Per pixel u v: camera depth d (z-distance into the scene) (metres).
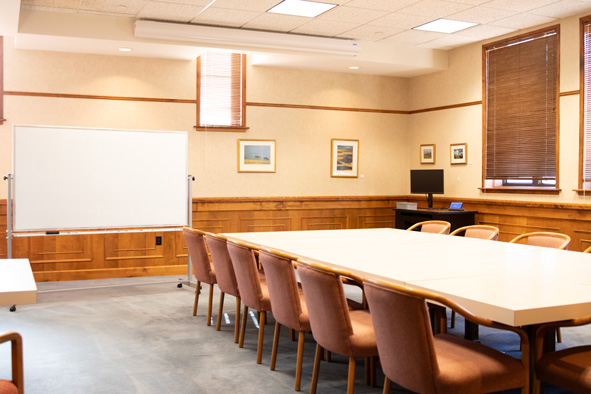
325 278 2.80
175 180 6.43
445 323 3.23
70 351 4.10
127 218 6.20
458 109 7.93
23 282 2.57
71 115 6.94
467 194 7.80
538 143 6.77
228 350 4.14
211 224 7.69
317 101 8.25
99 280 7.01
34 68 6.77
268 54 7.11
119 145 6.16
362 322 3.06
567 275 3.01
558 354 2.55
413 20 6.50
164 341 4.36
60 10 6.05
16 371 2.09
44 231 5.84
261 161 7.93
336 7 6.00
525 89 6.92
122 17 6.34
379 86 8.66
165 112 7.39
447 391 2.27
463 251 4.00
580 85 6.23
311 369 3.73
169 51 6.91
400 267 3.28
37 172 5.79
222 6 5.95
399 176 8.88
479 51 7.56
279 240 4.73
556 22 6.49
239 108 7.82
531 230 6.83
